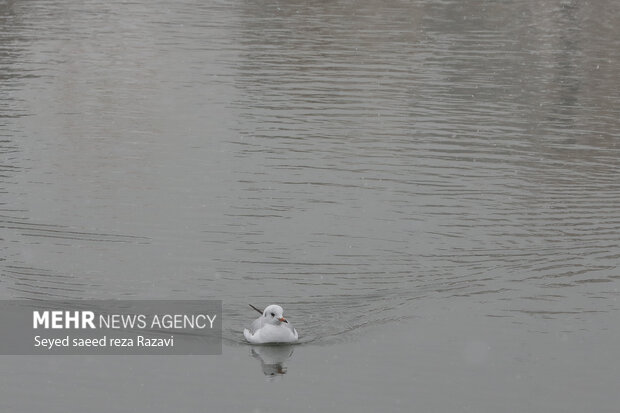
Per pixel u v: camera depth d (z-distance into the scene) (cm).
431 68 11431
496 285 5738
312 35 13300
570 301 5538
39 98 9819
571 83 10862
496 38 13400
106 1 16162
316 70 11206
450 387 4628
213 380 4694
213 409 4441
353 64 11562
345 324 5253
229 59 11700
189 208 6938
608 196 7281
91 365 4838
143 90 10219
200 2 16225
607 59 12156
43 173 7619
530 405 4475
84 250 6153
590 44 13112
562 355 4938
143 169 7775
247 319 5297
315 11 15375
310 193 7294
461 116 9444
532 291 5659
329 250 6234
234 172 7738
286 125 9031
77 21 14138
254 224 6656
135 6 15688
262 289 5656
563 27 14425
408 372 4762
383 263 6038
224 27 13800
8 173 7600
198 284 5709
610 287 5712
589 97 10269
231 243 6312
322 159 8081
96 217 6725
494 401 4503
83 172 7675
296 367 4806
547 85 10750
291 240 6384
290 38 13050
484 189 7419
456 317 5338
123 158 8038
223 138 8619
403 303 5500
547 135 8881
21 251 6106
